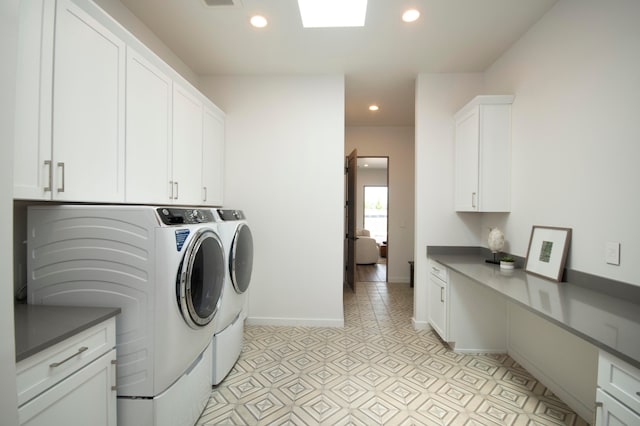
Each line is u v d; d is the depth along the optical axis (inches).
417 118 120.6
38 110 44.8
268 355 96.7
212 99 123.5
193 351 62.4
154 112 74.5
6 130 29.9
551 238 78.3
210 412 68.7
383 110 165.2
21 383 34.9
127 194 64.7
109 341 49.9
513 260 90.7
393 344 105.5
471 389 78.2
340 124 121.6
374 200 419.2
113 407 50.9
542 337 81.5
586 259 67.6
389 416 67.4
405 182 201.3
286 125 122.5
